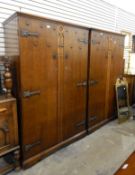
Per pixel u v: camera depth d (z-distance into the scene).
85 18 3.71
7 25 2.28
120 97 3.95
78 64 2.79
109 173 2.21
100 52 3.19
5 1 2.48
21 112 2.14
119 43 3.67
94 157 2.54
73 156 2.57
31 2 2.76
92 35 2.91
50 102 2.47
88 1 3.70
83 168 2.30
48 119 2.49
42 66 2.26
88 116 3.20
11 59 2.22
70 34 2.54
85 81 3.00
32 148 2.34
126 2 4.83
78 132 3.05
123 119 3.92
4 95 2.18
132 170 1.21
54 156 2.56
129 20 5.17
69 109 2.79
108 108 3.77
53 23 2.27
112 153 2.64
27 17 1.98
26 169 2.28
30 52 2.10
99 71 3.26
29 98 2.19
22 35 1.97
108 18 4.34
